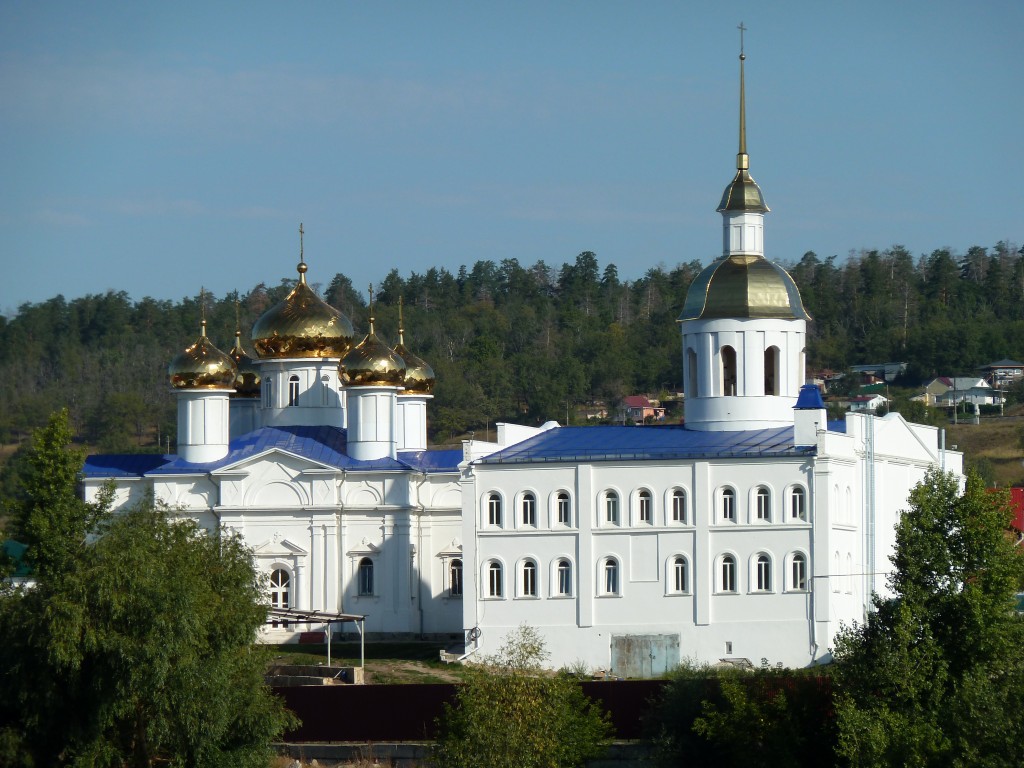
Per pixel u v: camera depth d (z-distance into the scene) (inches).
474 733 5590.6
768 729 5654.5
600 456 7603.4
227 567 6077.8
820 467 7431.1
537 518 7613.2
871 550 7869.1
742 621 7455.7
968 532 5994.1
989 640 5777.6
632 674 7475.4
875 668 5698.8
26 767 5546.3
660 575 7519.7
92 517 7534.5
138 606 5610.2
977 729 5236.2
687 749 5807.1
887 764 5260.8
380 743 6063.0
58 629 5516.7
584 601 7549.2
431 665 7475.4
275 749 6058.1
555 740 5674.2
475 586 7613.2
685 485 7539.4
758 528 7460.6
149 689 5546.3
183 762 5654.5
